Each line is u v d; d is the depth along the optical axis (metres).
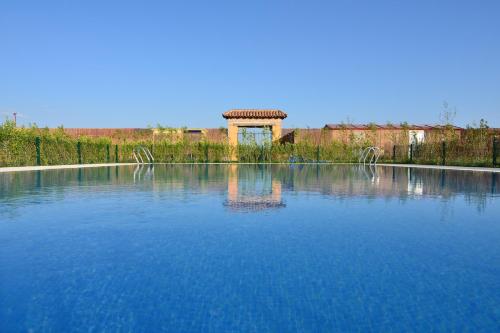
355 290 2.52
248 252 3.34
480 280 2.70
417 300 2.37
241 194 7.25
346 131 24.64
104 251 3.36
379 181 10.11
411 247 3.51
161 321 2.09
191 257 3.20
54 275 2.76
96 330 1.99
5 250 3.37
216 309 2.23
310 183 9.49
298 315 2.16
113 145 22.19
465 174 12.75
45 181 9.86
